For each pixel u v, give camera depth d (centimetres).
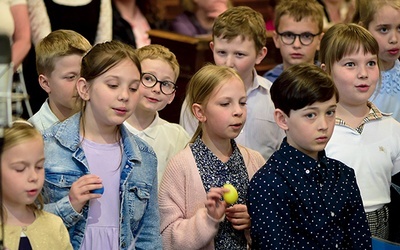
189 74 842
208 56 842
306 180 516
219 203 523
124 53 505
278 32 786
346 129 614
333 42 618
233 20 676
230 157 560
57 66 600
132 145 520
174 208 550
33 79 820
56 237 471
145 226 527
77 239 500
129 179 513
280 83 524
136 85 509
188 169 552
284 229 506
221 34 678
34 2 823
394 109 730
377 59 622
